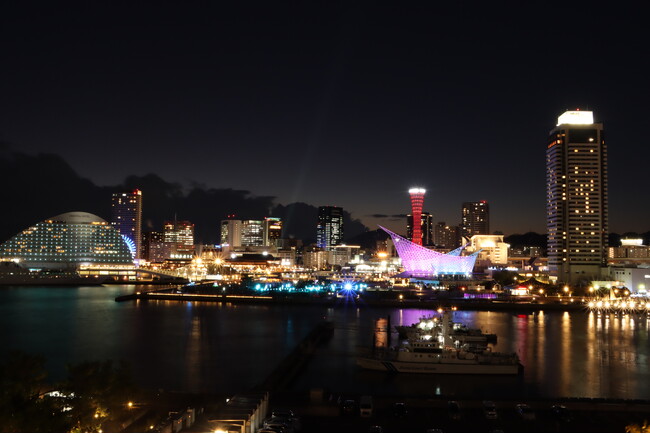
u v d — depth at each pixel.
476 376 107.81
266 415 73.69
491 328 176.00
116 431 63.62
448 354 110.50
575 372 111.62
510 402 78.50
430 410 77.38
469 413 76.44
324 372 111.62
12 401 57.16
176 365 120.38
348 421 72.81
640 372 111.94
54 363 124.06
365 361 113.81
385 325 186.00
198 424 65.75
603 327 178.75
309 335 149.38
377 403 79.12
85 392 64.62
